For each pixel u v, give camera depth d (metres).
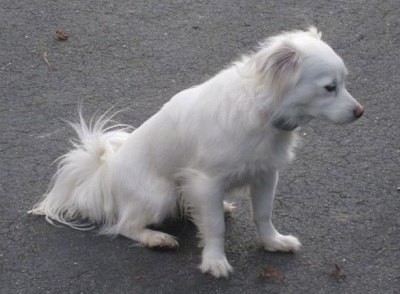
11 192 4.98
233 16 7.25
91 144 4.71
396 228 4.71
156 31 7.01
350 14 7.29
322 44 3.94
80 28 7.04
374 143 5.57
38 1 7.45
